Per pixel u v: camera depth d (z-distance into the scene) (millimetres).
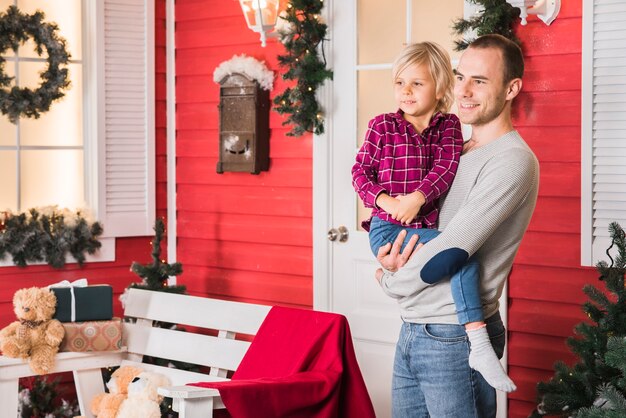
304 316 3342
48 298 3777
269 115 4668
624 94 3531
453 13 4023
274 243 4676
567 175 3684
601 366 3008
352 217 4383
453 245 2422
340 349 3197
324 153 4441
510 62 2520
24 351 3672
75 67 4926
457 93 2559
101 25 4887
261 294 4734
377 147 2814
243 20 4746
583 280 3666
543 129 3740
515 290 3816
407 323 2623
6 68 4727
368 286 4336
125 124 4973
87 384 3898
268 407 2928
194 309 3832
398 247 2592
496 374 2377
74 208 4930
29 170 4816
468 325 2438
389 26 4234
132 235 4988
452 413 2527
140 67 5008
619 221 3561
